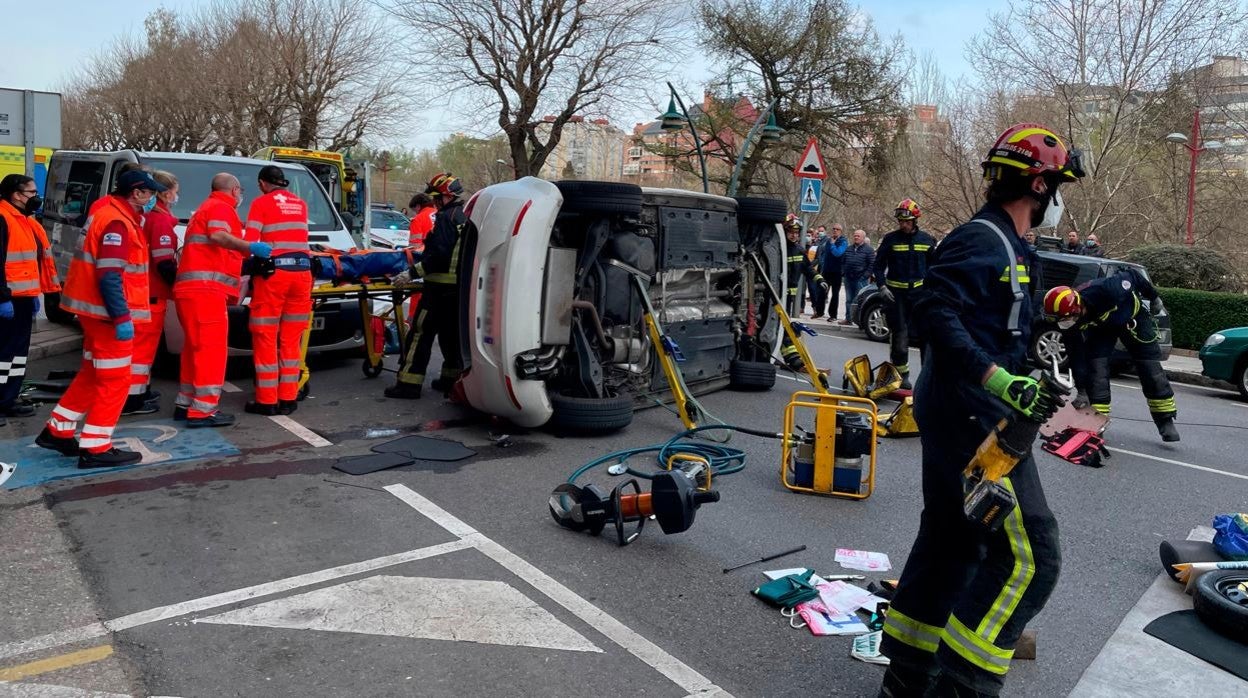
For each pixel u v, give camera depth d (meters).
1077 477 6.93
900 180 28.80
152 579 4.23
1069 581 4.80
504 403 6.83
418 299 8.98
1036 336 12.41
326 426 7.14
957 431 3.08
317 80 32.34
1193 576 4.59
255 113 31.89
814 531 5.30
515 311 6.60
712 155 29.34
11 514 4.98
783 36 27.39
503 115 25.94
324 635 3.76
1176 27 20.25
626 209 6.89
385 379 9.16
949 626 3.02
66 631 3.71
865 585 4.55
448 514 5.27
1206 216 24.20
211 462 6.05
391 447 6.57
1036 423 2.75
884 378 9.01
